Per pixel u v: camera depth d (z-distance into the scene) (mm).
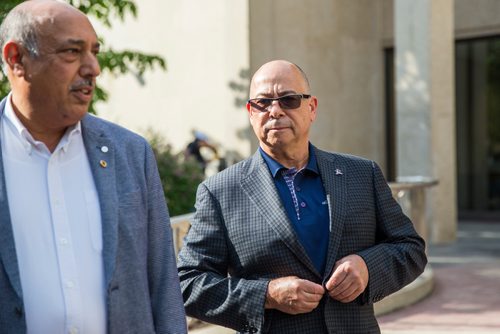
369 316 3277
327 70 14125
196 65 13320
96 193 2629
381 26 15148
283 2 13320
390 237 3398
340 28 14344
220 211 3316
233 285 3184
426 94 11781
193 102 13367
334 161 3404
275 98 3250
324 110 14133
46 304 2498
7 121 2596
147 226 2742
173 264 2801
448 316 7371
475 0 14586
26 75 2473
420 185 9477
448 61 12039
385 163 15305
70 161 2625
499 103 15352
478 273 9555
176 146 13594
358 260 3148
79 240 2570
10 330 2447
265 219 3219
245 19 12711
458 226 14977
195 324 5988
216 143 13086
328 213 3262
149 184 2760
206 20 13172
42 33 2445
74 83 2486
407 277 3340
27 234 2518
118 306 2568
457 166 16141
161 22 13719
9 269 2438
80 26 2490
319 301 3168
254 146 12859
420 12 11789
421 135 11820
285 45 13352
